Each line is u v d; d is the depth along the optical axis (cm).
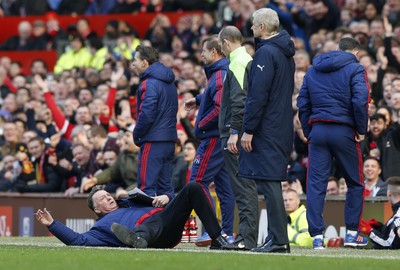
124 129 4747
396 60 4544
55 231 3042
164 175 3588
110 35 6425
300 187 3912
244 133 2766
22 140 4994
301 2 5650
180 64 5619
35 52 6988
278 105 2761
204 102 3278
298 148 4141
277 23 2791
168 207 3025
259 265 2302
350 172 3228
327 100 3203
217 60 3262
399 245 3186
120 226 2945
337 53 3206
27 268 2250
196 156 3306
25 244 3294
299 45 5003
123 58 5784
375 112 3991
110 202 3112
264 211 3925
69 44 6788
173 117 3575
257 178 2773
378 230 3262
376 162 3803
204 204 2984
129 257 2514
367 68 4475
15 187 4784
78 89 5731
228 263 2348
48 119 5184
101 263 2339
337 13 5556
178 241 3064
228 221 3312
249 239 2955
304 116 3284
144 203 3106
